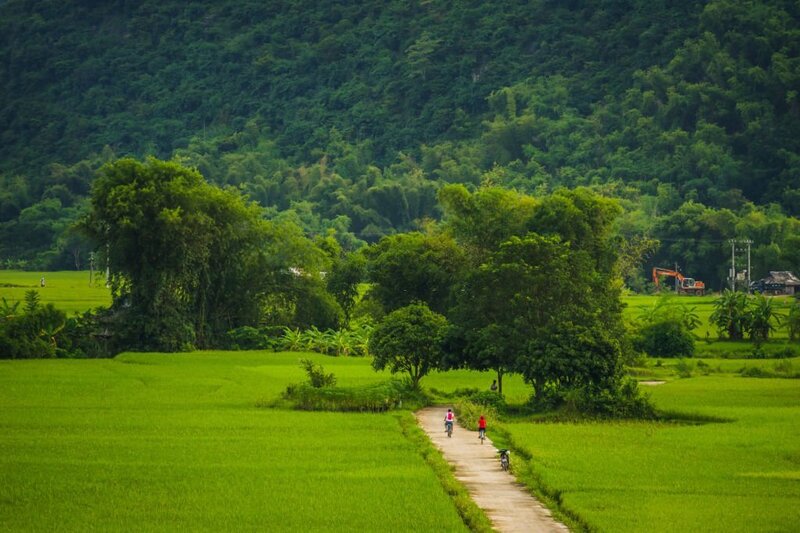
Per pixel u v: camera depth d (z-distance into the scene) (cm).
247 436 18312
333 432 18762
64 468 15600
